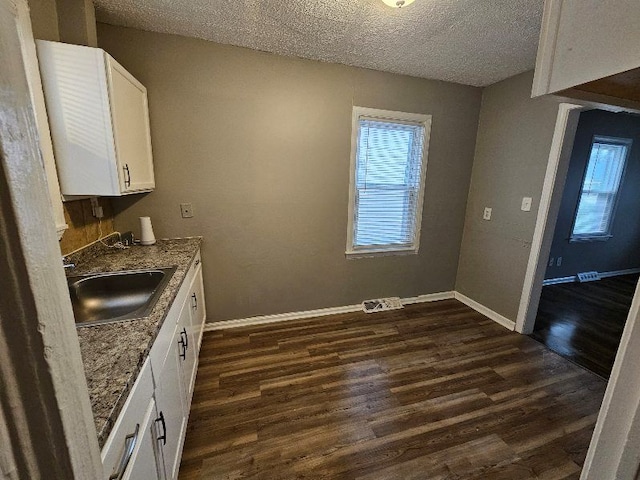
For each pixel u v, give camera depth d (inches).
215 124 89.0
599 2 12.9
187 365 64.8
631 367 14.3
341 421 65.9
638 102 17.5
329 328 106.2
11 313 10.1
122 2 65.7
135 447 32.4
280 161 97.6
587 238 152.9
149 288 64.7
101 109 58.7
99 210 75.7
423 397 73.5
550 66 15.3
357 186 110.5
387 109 105.2
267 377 79.9
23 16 49.0
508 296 109.3
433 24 71.9
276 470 54.9
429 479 53.7
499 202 111.0
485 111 115.3
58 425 11.6
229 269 101.0
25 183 10.2
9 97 9.6
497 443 61.1
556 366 86.6
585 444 61.3
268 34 78.5
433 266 128.8
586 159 140.0
